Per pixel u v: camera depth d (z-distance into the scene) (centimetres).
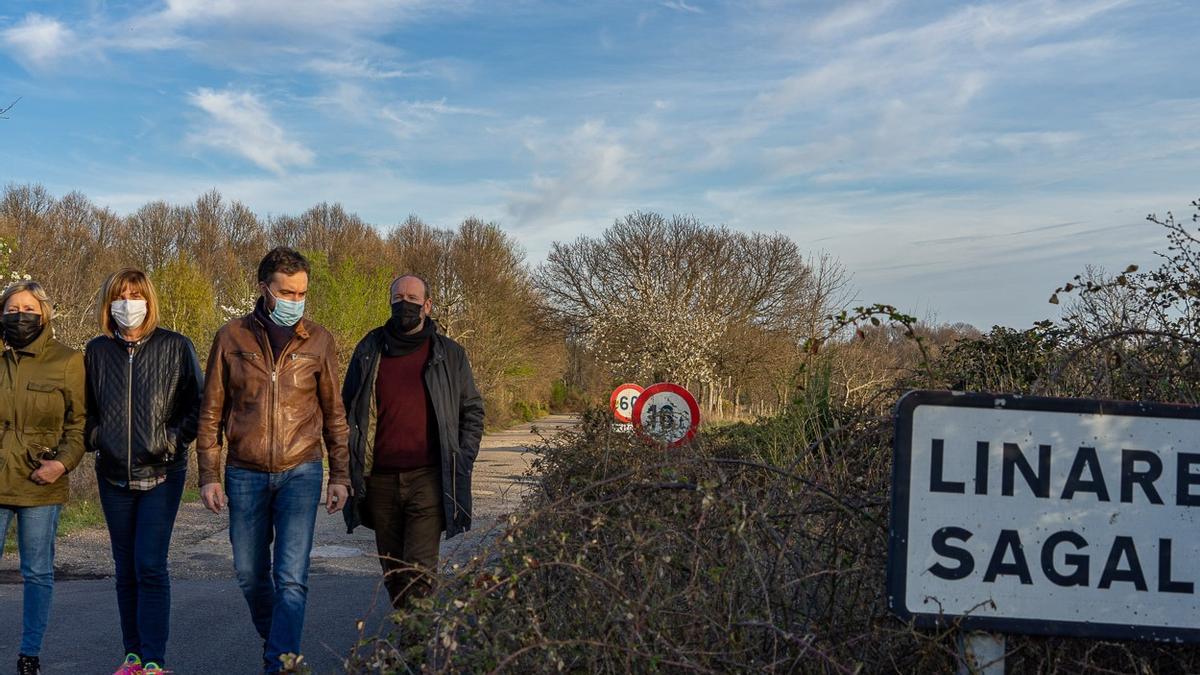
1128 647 337
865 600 365
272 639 486
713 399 3894
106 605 735
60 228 4472
